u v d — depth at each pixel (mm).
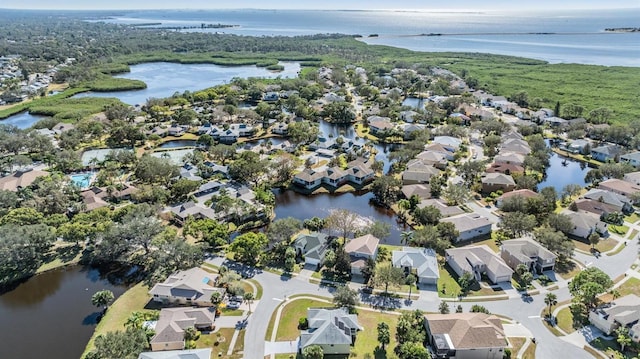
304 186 136250
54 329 75625
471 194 125750
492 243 102188
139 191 123562
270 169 140875
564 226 103500
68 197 119062
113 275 91062
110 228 94812
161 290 80562
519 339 70812
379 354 67625
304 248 96062
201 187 128875
